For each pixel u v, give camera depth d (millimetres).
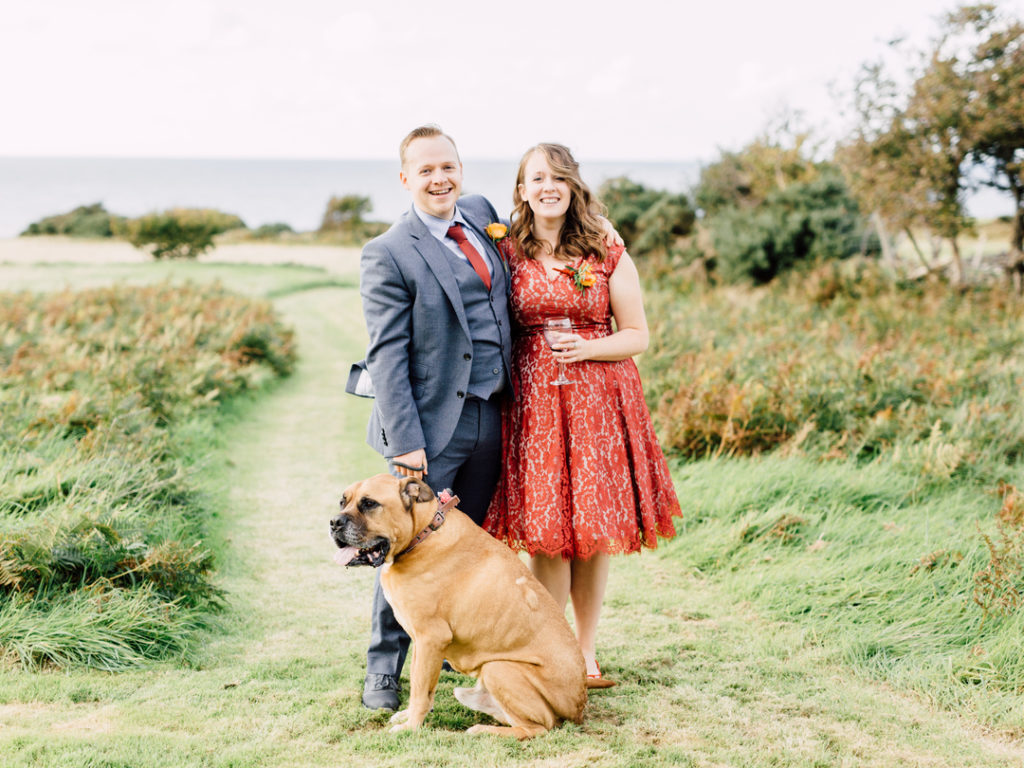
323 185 198625
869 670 3547
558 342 3207
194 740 2754
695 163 24234
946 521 4984
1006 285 13711
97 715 2986
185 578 4164
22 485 4797
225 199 150375
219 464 7324
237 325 12523
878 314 11945
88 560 4035
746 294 17328
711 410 6680
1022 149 13164
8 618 3584
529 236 3434
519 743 2770
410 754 2646
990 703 3186
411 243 3180
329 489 6969
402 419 3133
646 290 17125
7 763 2492
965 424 6289
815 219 17469
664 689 3369
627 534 3414
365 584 4828
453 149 3236
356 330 18469
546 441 3355
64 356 9070
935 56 13281
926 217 14008
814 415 6582
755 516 5242
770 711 3158
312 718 3008
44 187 174000
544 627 2990
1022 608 3689
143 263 38094
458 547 3021
